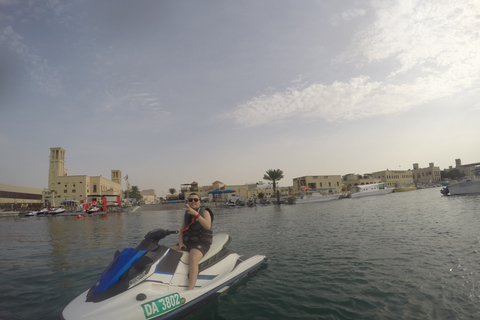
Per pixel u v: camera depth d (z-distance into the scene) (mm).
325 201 52562
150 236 4410
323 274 5773
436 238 8828
